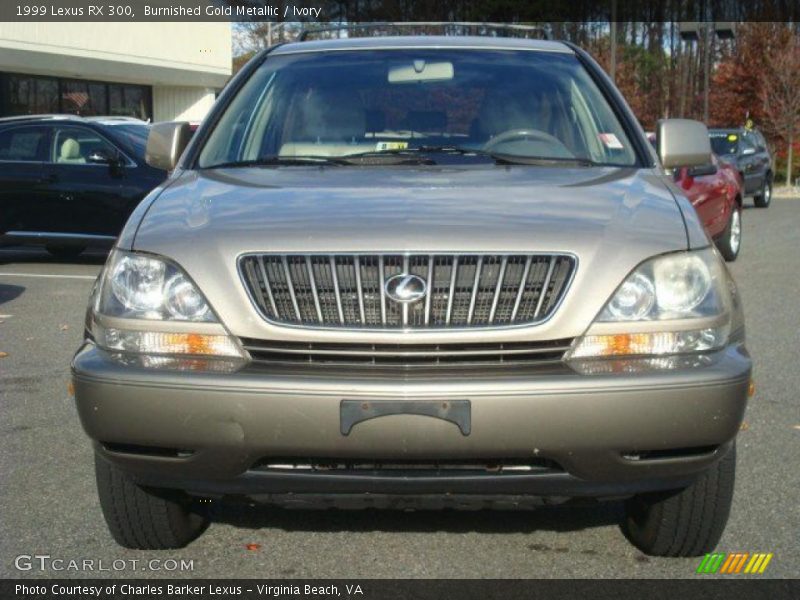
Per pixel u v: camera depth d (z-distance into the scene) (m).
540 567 3.89
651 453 3.32
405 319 3.32
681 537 3.81
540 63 5.00
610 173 4.20
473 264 3.36
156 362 3.38
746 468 5.03
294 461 3.35
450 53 5.06
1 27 24.61
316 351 3.32
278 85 4.91
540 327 3.31
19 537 4.18
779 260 13.59
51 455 5.27
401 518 4.38
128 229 3.69
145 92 31.47
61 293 10.69
